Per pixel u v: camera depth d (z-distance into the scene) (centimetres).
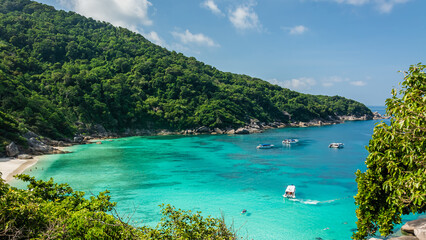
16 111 9050
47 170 5909
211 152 8656
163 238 1335
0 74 9756
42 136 9119
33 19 18850
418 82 1079
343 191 4631
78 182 5041
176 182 5156
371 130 16375
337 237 3009
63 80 12800
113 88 13862
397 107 1069
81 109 11969
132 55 19762
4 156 6862
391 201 1181
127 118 13650
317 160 7356
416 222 1795
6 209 1191
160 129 14362
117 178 5375
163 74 17388
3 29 15138
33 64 13375
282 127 18600
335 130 16400
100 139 11775
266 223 3347
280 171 6084
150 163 6869
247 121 16975
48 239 1083
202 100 16750
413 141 1052
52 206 1420
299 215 3603
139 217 3459
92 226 1256
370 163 1305
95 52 18338
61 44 16662
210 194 4459
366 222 1345
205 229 1413
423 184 952
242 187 4856
